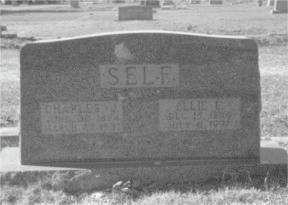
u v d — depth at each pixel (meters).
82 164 3.12
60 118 3.11
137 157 3.14
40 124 3.11
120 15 15.69
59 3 31.17
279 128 4.08
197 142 3.13
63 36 11.73
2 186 2.99
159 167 3.06
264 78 6.05
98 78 3.08
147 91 3.10
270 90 5.32
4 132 3.81
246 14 17.25
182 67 3.08
